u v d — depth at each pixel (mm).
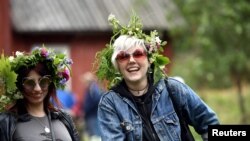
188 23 24359
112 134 7793
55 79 8117
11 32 31281
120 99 7879
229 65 23906
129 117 7828
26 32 31453
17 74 7832
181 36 24688
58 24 31906
